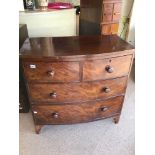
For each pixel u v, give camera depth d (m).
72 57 1.12
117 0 1.49
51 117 1.44
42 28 1.72
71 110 1.41
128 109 1.84
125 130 1.60
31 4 1.67
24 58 1.12
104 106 1.46
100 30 1.58
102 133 1.57
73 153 1.39
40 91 1.29
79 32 1.94
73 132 1.59
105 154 1.38
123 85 1.41
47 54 1.13
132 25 2.32
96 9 1.56
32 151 1.40
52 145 1.46
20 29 1.46
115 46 1.28
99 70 1.24
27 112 1.80
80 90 1.31
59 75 1.21
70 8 1.74
